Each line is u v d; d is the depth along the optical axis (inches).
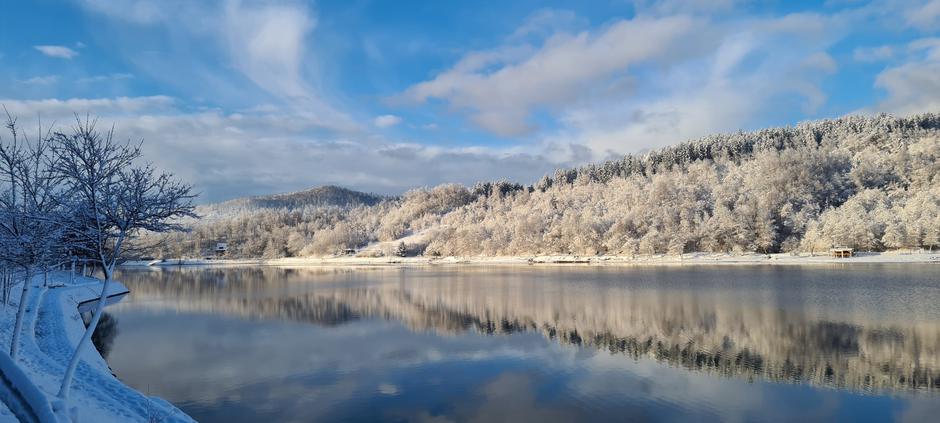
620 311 1736.0
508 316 1713.8
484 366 1050.1
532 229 5885.8
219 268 5949.8
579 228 5275.6
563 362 1072.8
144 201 469.7
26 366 685.3
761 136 7519.7
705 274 3107.8
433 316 1760.6
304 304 2151.8
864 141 5861.2
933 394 836.0
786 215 4399.6
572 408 802.2
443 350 1205.7
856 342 1184.8
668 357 1099.9
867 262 3592.5
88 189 454.9
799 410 780.6
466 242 6328.7
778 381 918.4
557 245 5565.9
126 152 468.4
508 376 976.3
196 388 916.0
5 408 413.4
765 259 4047.7
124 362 1107.9
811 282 2427.4
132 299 2377.0
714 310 1685.5
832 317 1492.4
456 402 835.4
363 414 784.3
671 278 2918.3
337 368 1045.8
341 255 7509.8
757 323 1440.7
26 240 474.3
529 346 1232.2
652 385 907.4
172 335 1423.5
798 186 4790.8
